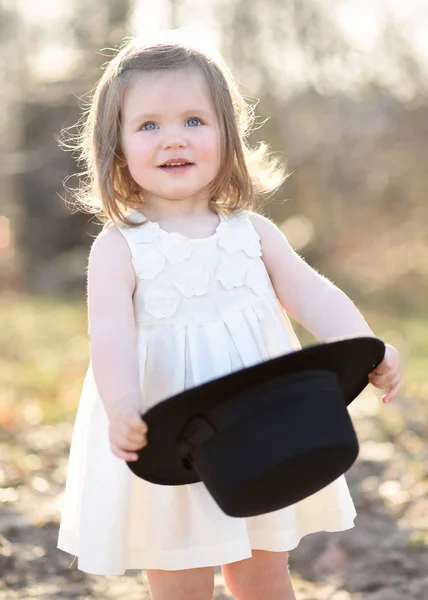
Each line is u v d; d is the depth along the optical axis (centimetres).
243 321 244
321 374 211
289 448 202
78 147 346
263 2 1324
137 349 238
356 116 1471
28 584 372
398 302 1481
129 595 361
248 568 255
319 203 1531
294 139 1424
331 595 364
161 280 240
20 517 459
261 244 260
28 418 735
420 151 1501
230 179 257
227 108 248
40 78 1747
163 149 239
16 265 1812
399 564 400
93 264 242
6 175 1817
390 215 1570
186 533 238
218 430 206
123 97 245
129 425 208
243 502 205
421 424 666
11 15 1572
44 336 1229
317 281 256
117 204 253
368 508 483
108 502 238
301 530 254
